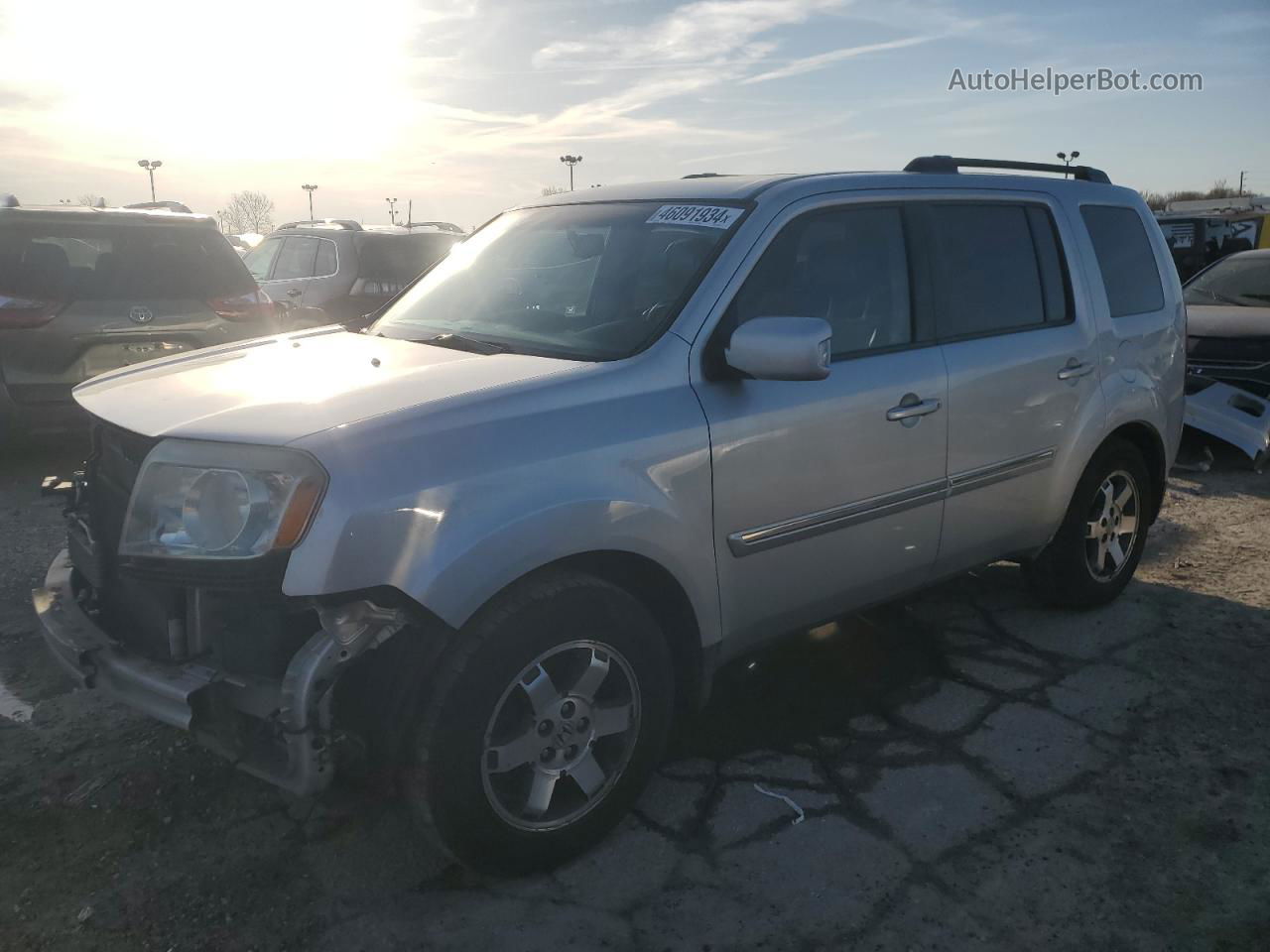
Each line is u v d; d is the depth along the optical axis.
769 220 3.29
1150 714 3.75
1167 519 6.28
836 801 3.19
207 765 3.34
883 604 3.78
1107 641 4.38
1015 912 2.70
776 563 3.22
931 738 3.58
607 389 2.85
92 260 6.91
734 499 3.05
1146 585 5.06
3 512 6.07
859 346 3.46
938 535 3.75
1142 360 4.59
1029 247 4.18
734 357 2.91
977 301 3.89
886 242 3.62
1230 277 8.92
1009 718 3.71
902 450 3.50
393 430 2.50
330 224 11.93
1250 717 3.73
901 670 4.10
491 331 3.42
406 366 3.02
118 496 2.80
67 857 2.88
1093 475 4.42
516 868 2.77
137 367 3.39
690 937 2.60
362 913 2.68
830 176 3.61
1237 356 7.71
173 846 2.93
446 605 2.46
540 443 2.66
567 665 2.79
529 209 4.14
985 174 4.19
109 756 3.39
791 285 3.30
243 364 3.20
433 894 2.75
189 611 2.61
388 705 2.54
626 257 3.40
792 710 3.78
